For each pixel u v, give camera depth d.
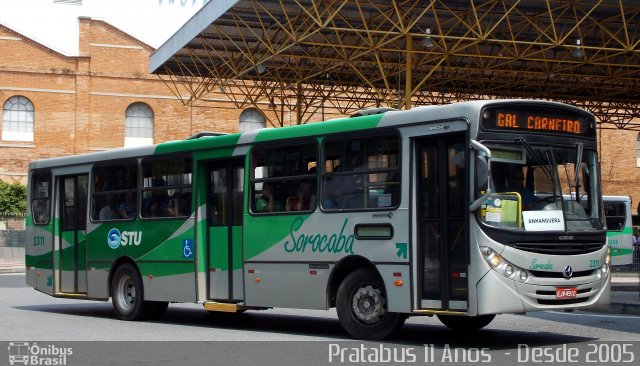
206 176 16.33
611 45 29.88
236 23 26.78
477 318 15.02
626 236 36.88
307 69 32.41
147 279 17.14
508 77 34.78
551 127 13.00
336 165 14.05
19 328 15.72
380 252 13.27
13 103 47.66
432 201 12.87
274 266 14.77
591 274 12.96
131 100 49.03
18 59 47.72
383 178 13.38
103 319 17.81
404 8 26.03
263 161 15.16
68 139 48.19
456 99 39.59
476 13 24.50
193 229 16.25
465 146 12.47
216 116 49.91
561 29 28.22
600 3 24.19
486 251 12.18
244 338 13.98
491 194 12.30
